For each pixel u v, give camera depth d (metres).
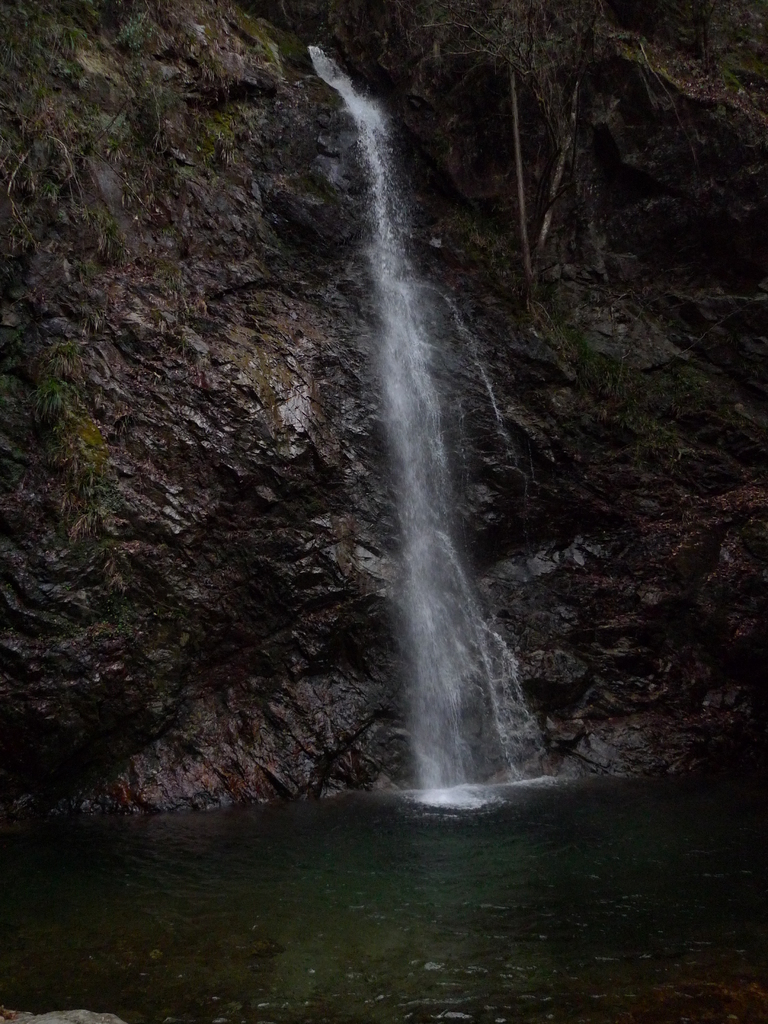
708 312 14.66
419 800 9.62
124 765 9.59
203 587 10.38
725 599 12.33
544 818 8.62
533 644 11.91
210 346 11.39
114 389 10.59
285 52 15.97
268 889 6.54
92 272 11.12
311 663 10.70
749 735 11.63
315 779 10.02
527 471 13.02
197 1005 4.68
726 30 16.14
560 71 15.18
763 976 4.95
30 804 9.14
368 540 11.66
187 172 12.80
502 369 13.76
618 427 13.52
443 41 15.71
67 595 9.54
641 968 5.07
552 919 5.85
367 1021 4.51
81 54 12.25
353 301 13.53
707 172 14.72
